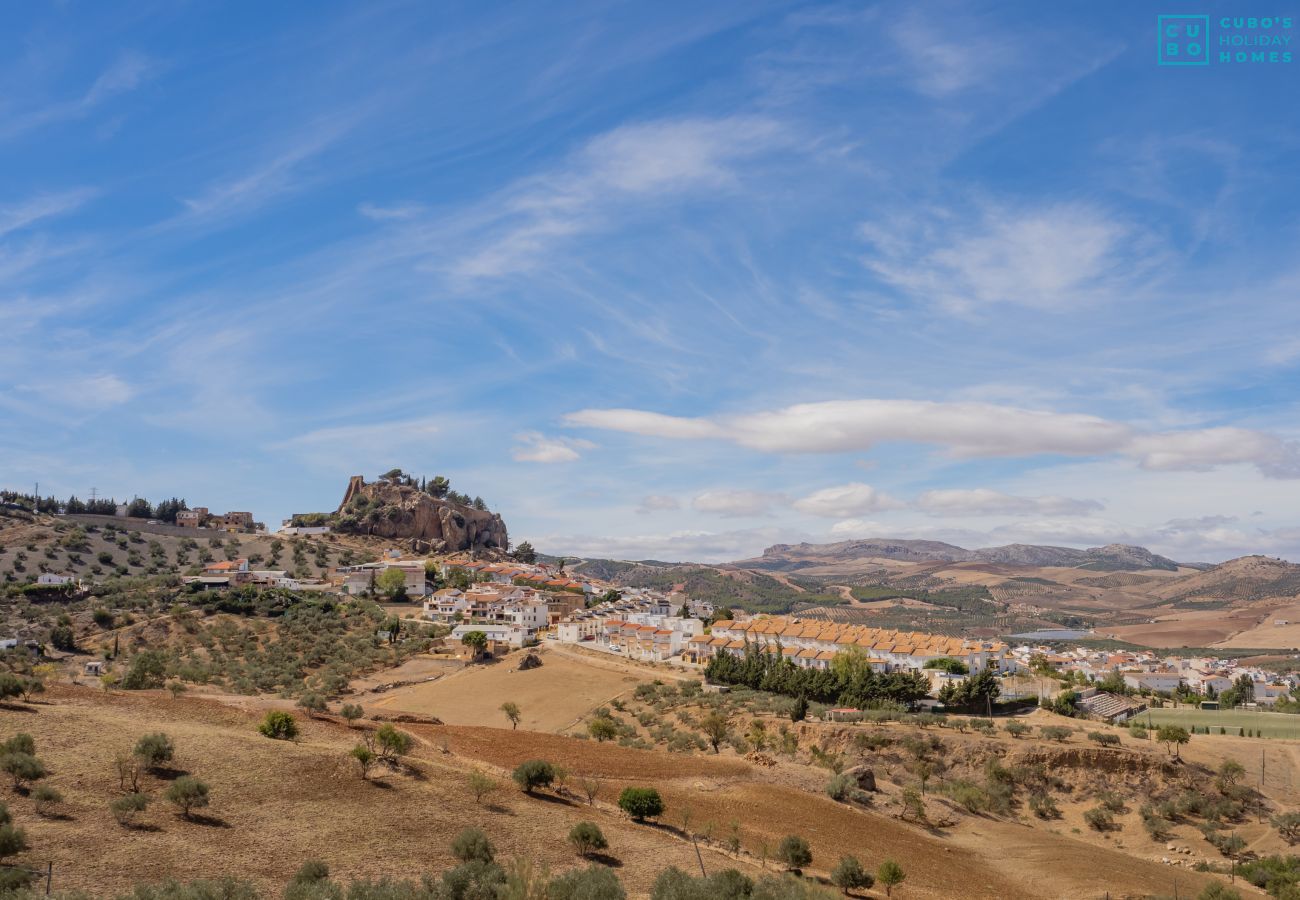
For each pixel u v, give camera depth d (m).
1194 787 126.06
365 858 64.69
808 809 99.88
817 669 178.00
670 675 190.50
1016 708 173.88
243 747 80.44
